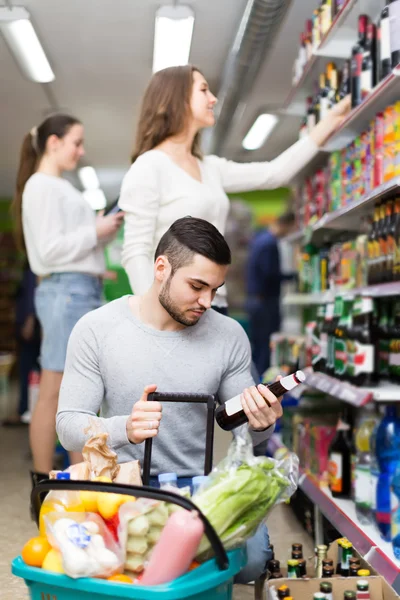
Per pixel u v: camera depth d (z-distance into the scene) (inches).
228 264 78.3
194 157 123.4
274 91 282.0
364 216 143.8
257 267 311.6
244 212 474.9
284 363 204.2
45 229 148.6
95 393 85.2
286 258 350.3
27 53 223.6
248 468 67.7
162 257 79.7
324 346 138.3
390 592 78.0
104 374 85.4
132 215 113.1
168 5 203.3
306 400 168.2
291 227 279.1
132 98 292.0
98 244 155.6
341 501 122.3
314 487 134.8
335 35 141.0
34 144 158.6
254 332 314.3
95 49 239.3
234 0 199.6
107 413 88.0
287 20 213.8
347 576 87.8
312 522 133.5
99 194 496.1
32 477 115.0
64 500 67.2
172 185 114.4
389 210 120.6
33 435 151.2
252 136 335.6
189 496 68.1
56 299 149.4
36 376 212.4
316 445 137.3
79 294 150.3
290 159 137.4
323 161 164.4
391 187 101.8
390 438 103.3
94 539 63.6
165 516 64.2
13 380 505.0
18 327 279.4
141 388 84.7
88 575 61.7
